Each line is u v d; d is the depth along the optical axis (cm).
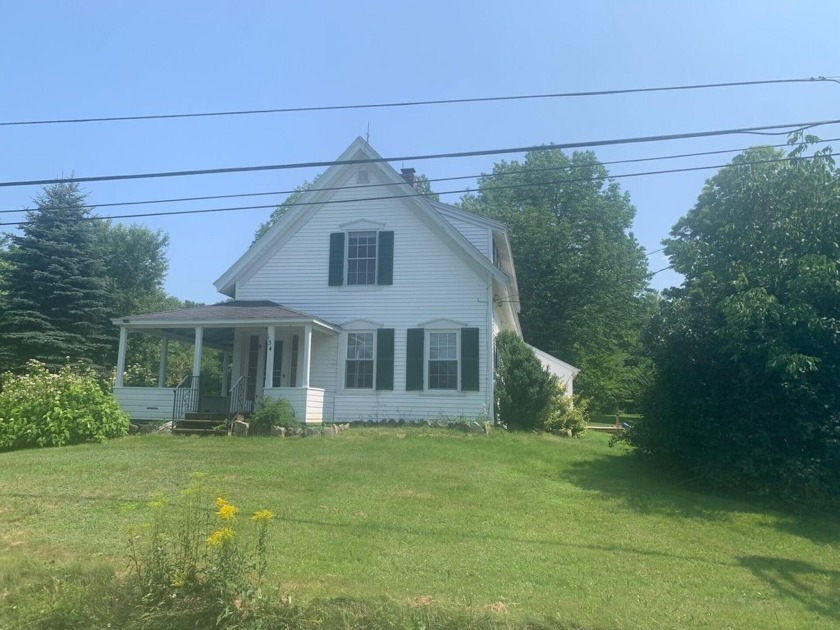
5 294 2827
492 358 2000
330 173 2125
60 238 2830
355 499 1068
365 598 623
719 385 1367
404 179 2103
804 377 1262
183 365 3816
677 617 647
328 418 2003
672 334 1427
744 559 884
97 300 2916
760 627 636
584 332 4212
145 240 4512
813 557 926
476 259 2009
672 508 1149
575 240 4319
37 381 1692
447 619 577
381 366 2019
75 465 1291
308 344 1859
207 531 800
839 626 657
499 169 4666
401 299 2045
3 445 1554
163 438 1702
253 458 1386
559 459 1570
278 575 702
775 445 1297
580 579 750
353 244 2106
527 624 580
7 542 811
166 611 580
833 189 1276
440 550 827
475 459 1470
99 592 619
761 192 1374
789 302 1267
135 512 955
